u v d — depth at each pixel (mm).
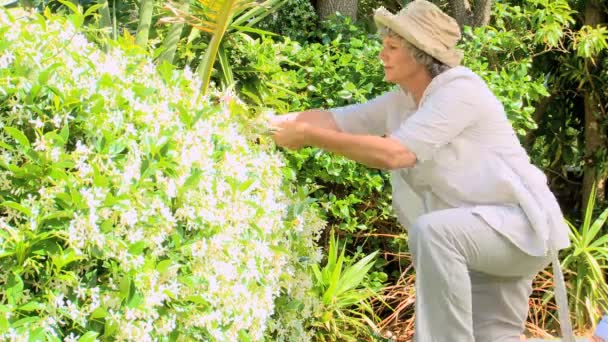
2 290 2121
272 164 3043
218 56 4602
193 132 2627
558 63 6141
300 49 5012
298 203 3260
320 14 6191
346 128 3428
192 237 2574
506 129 3086
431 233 2938
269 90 4816
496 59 5547
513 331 3258
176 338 2445
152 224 2365
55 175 2193
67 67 2416
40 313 2137
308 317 3590
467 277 2934
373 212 4891
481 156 3049
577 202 6453
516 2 6047
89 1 4457
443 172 3078
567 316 3072
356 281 4176
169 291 2324
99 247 2209
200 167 2568
